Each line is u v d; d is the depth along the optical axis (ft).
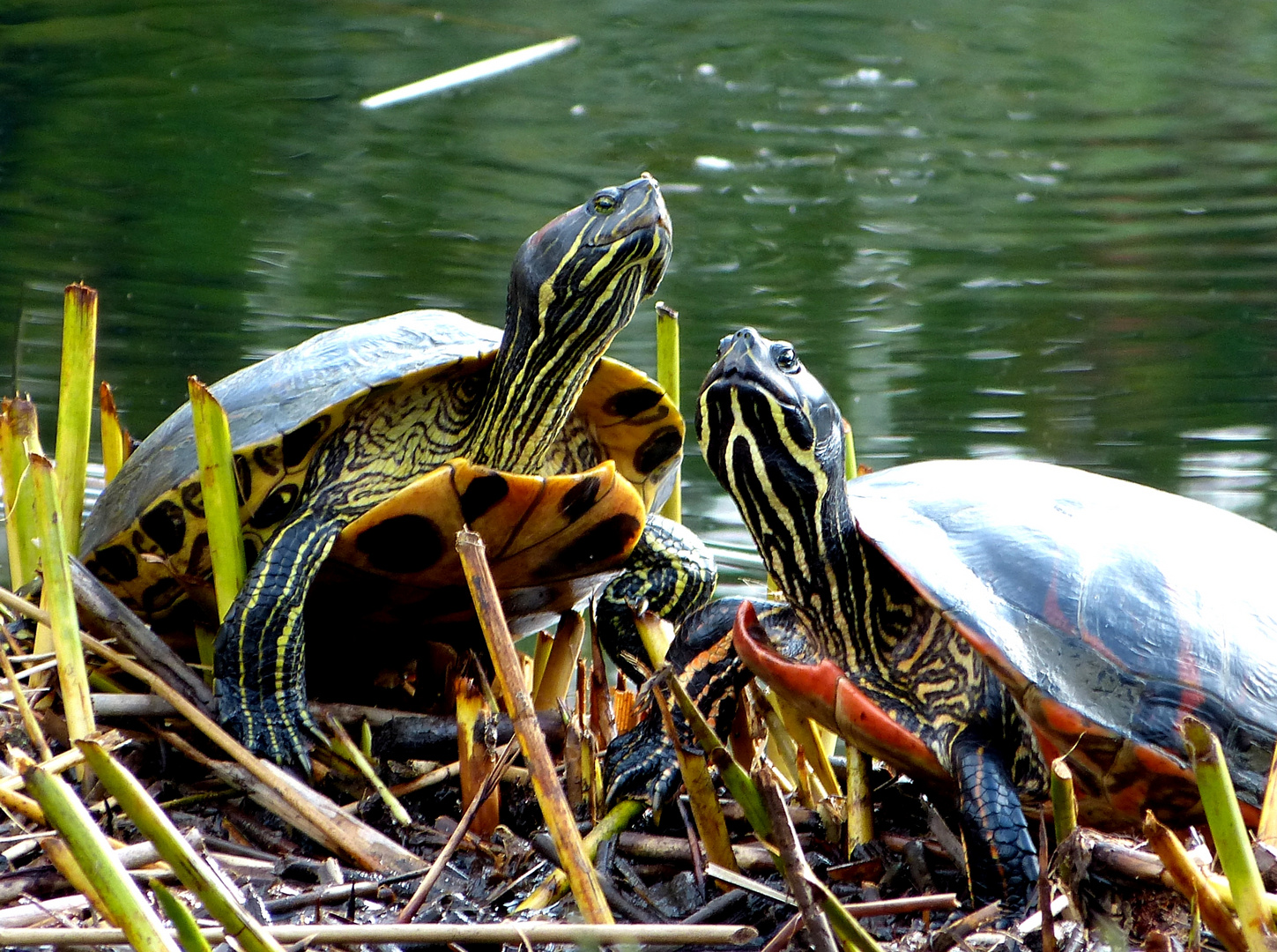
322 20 102.22
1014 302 50.31
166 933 11.05
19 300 46.11
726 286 52.70
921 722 16.63
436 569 20.15
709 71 93.97
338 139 74.43
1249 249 56.90
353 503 20.30
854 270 54.90
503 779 18.15
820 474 16.88
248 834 17.22
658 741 17.44
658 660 20.27
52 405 37.83
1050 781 15.03
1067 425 38.52
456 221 60.59
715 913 15.08
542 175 69.51
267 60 91.66
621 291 20.47
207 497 18.83
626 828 17.10
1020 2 111.65
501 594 21.48
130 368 40.14
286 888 15.71
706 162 73.15
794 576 17.42
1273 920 11.69
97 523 21.36
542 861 16.56
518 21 105.19
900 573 16.33
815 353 45.37
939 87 90.68
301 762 18.22
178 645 22.49
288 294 48.70
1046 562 16.44
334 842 16.42
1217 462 35.65
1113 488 18.35
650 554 22.22
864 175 71.15
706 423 17.10
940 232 60.75
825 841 17.34
